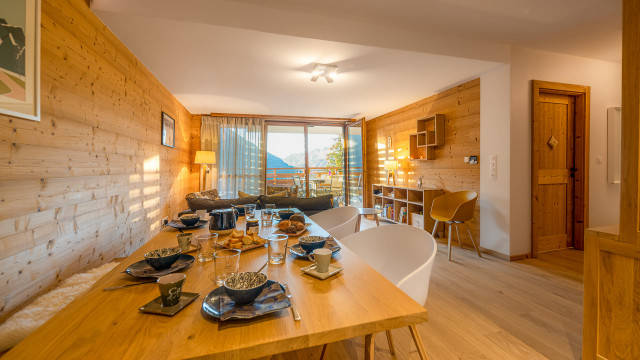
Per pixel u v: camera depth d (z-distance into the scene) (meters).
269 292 0.82
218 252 1.02
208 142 5.84
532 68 3.27
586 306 1.49
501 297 2.31
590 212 3.58
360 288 0.89
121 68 2.64
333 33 2.64
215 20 2.35
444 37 2.96
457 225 3.86
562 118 3.54
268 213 2.02
